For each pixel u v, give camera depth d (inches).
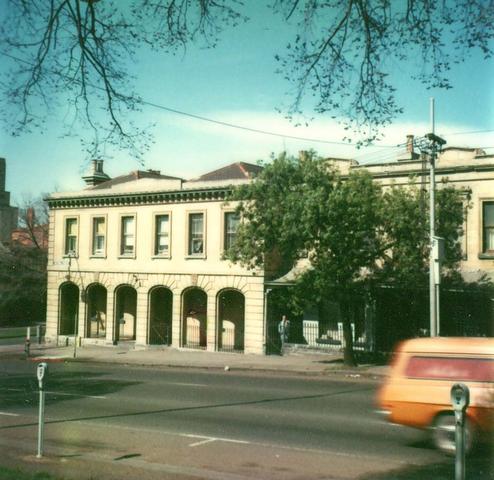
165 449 462.6
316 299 1015.6
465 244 1077.8
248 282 1343.5
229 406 656.4
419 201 987.3
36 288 2401.6
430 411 443.5
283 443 479.8
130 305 1614.2
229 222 1397.6
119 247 1556.3
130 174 1744.6
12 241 2556.6
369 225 965.2
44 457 417.4
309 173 987.3
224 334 1438.2
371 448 459.2
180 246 1457.9
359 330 1205.7
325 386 831.1
